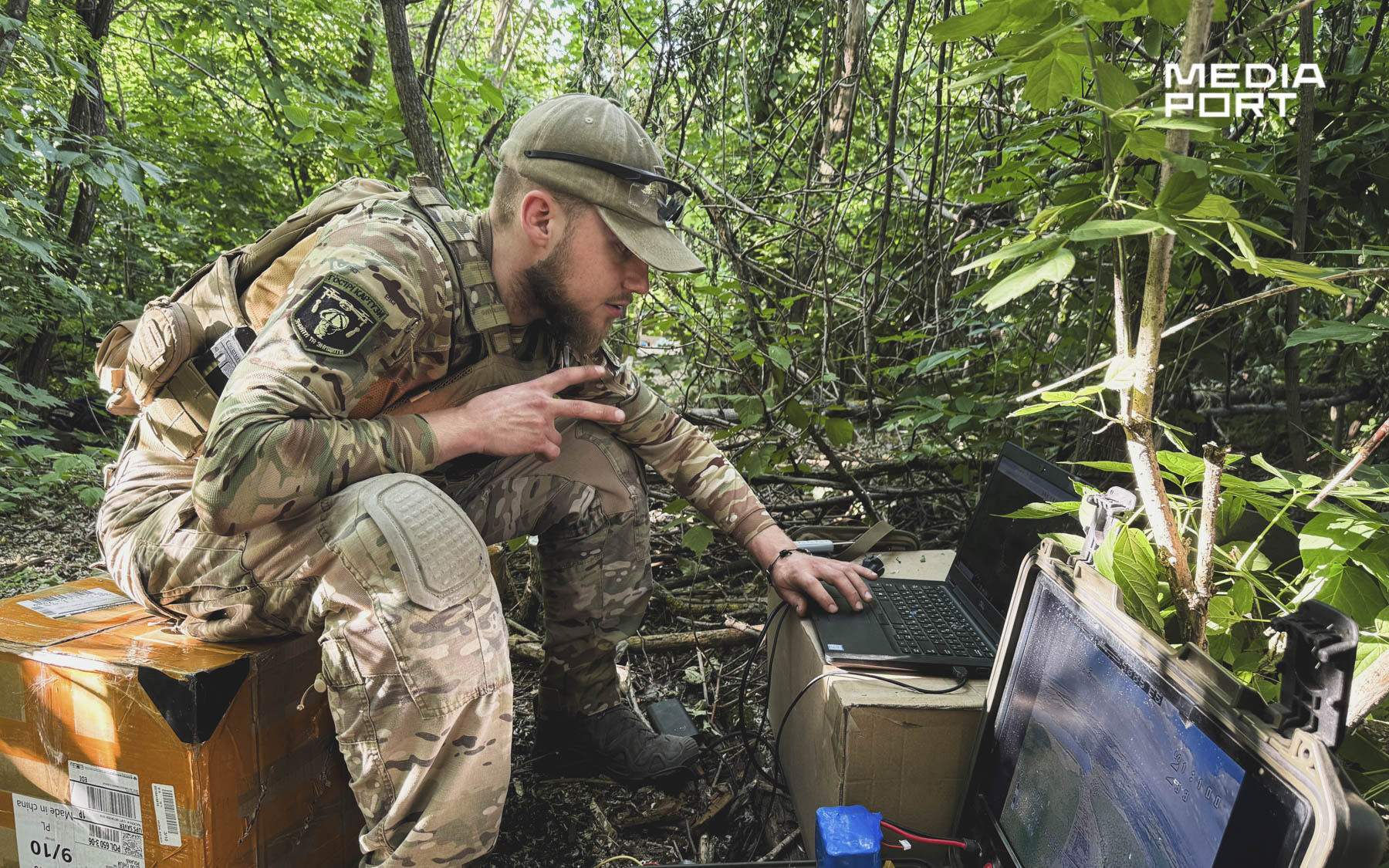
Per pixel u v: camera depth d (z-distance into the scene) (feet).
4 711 4.75
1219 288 6.90
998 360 9.40
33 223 14.88
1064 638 3.96
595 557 6.11
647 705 7.18
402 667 4.21
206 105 19.53
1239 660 3.95
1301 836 2.31
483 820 4.33
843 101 9.68
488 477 5.76
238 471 4.22
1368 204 6.55
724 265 11.08
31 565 10.85
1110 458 7.57
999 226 9.37
